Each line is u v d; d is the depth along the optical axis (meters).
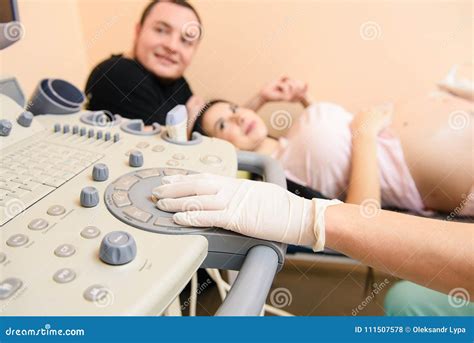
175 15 1.31
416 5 1.23
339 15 1.28
